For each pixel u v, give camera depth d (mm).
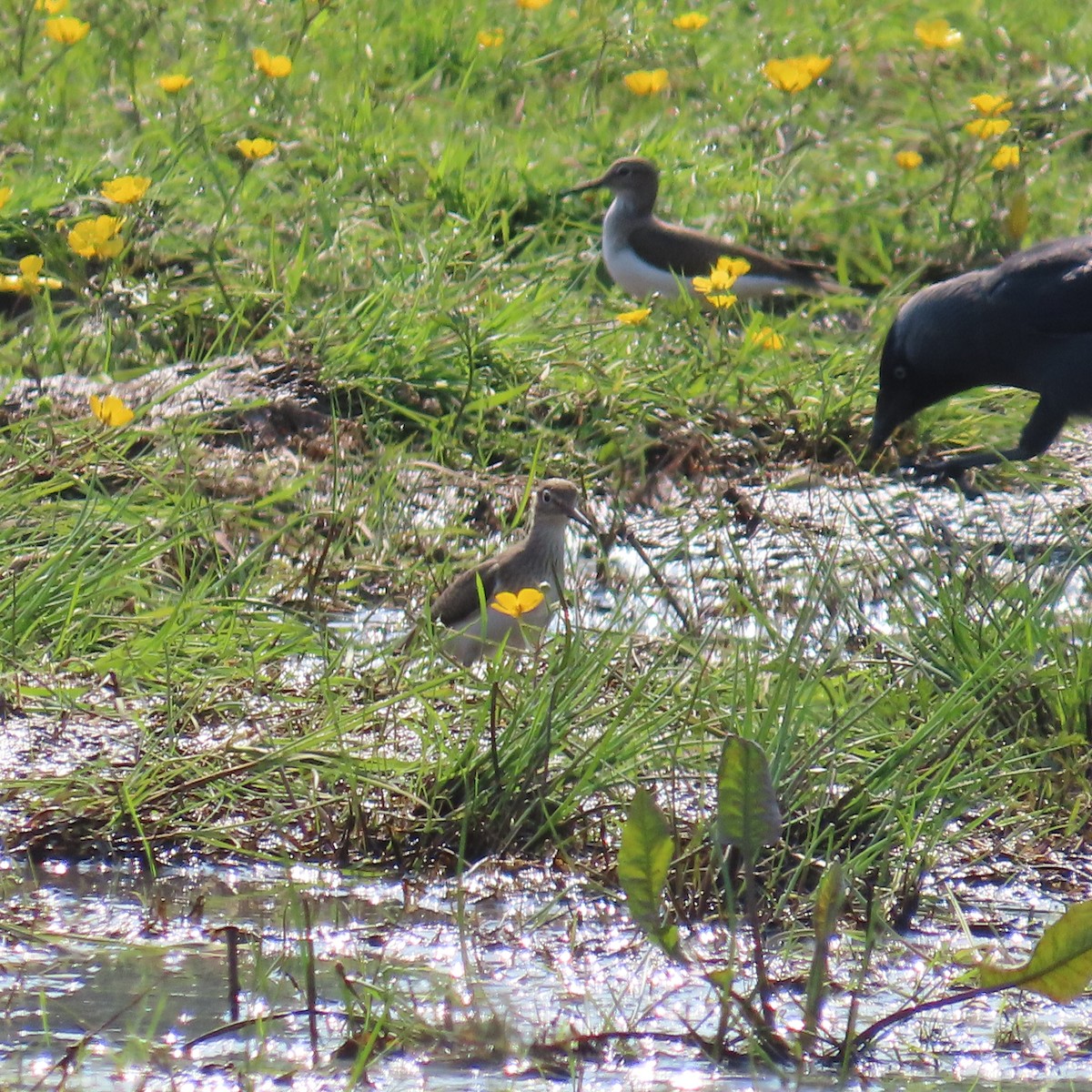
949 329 13484
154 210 15797
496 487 12570
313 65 20094
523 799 8125
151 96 18812
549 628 10375
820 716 8891
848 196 18469
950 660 9406
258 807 8297
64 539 10328
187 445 12195
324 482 12383
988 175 18688
